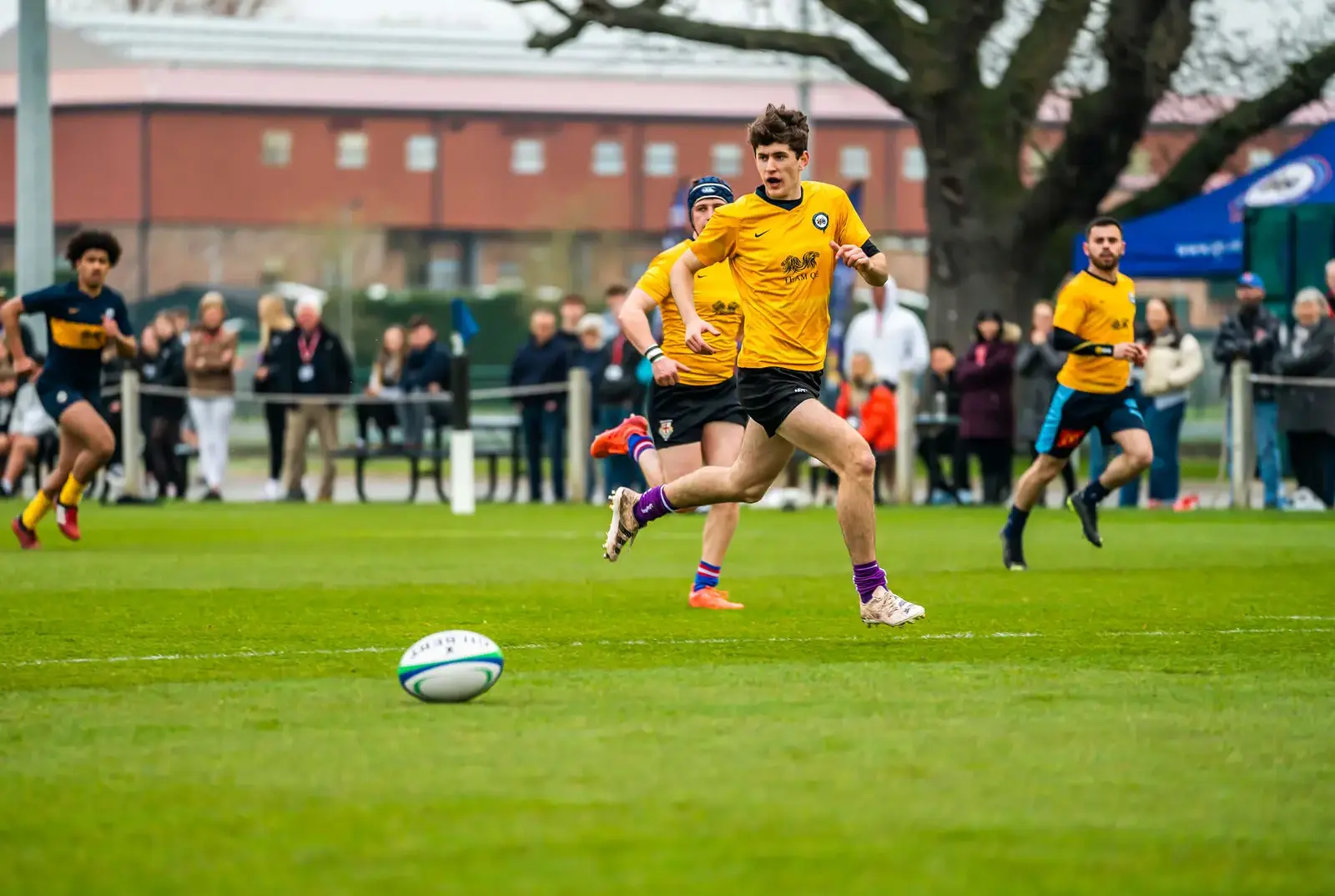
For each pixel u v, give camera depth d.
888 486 74.12
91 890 13.08
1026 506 42.03
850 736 19.06
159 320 81.69
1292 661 25.44
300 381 78.75
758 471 29.25
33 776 17.11
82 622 30.94
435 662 21.23
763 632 29.28
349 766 17.45
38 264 75.44
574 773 17.09
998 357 70.31
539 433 76.75
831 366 83.56
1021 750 18.25
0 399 78.75
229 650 27.00
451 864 13.69
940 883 13.20
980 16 95.88
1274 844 14.38
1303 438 67.75
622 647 27.12
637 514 30.50
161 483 79.50
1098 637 28.48
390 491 95.06
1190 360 68.06
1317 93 96.06
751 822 15.06
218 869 13.61
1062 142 96.88
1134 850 14.16
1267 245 77.81
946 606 33.41
